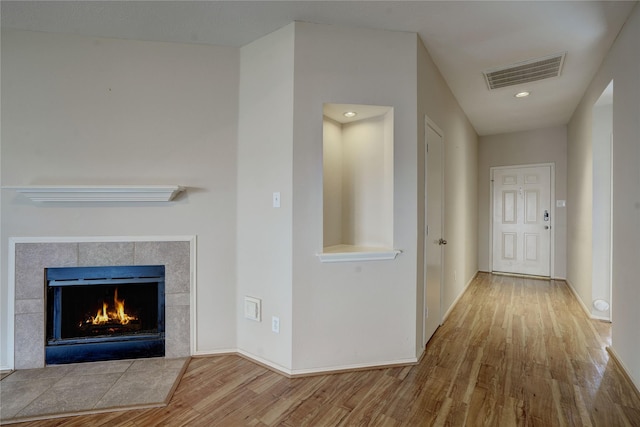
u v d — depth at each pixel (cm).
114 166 244
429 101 275
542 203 526
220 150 255
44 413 184
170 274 252
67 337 246
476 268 558
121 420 179
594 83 316
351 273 232
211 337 257
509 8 210
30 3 202
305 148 224
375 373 227
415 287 242
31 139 235
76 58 239
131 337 250
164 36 242
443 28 233
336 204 270
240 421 177
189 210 253
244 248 252
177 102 251
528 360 246
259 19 220
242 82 254
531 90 354
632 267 214
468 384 213
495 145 562
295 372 224
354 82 230
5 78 233
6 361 234
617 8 210
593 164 335
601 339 285
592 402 193
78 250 241
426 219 267
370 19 221
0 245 234
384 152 252
